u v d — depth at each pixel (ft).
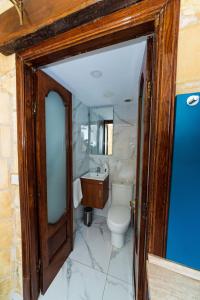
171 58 1.85
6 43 2.92
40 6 2.44
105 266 5.27
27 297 3.77
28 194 3.58
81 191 7.42
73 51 2.81
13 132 3.59
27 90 3.43
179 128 1.81
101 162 8.70
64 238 5.49
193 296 1.59
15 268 3.90
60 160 5.18
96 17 2.23
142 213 2.73
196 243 1.80
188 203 1.82
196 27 1.74
